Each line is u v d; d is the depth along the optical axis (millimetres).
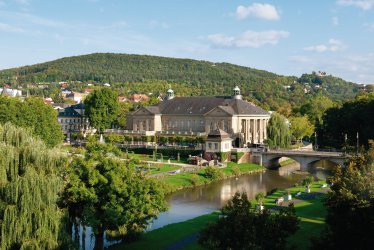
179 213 78250
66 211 47094
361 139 146250
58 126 130000
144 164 81750
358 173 43562
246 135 163375
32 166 45219
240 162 139875
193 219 69875
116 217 50875
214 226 39781
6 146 44656
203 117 171250
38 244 42094
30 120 120125
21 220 41719
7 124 49281
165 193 95562
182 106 180750
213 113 163500
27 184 42438
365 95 167750
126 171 53594
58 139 128625
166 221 72438
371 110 143625
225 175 119812
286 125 154250
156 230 62969
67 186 50562
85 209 49875
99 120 180000
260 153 138875
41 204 43156
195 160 131000
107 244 57062
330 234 43844
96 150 54656
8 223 41562
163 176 107562
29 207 42219
